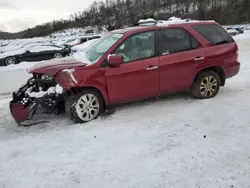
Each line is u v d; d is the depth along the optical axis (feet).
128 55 17.40
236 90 21.94
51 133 15.75
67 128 16.30
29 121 17.89
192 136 14.38
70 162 12.48
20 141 14.99
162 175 11.16
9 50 62.23
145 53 17.75
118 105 19.57
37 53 56.95
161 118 16.97
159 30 18.25
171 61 18.29
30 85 18.01
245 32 138.82
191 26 19.30
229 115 16.81
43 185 10.94
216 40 19.94
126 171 11.55
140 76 17.56
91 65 16.51
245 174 10.95
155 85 18.19
